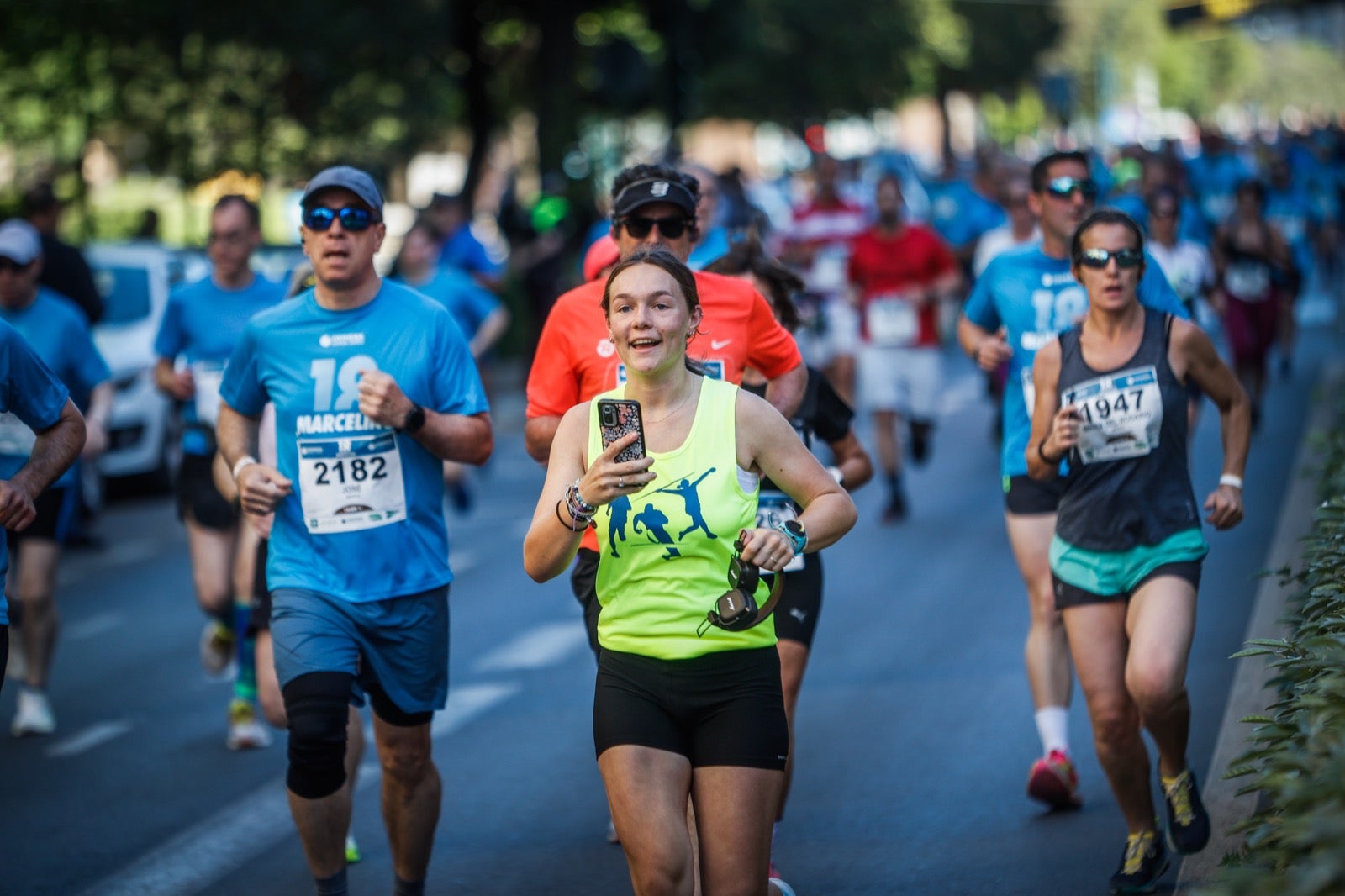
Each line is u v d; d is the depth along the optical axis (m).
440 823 19.19
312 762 14.72
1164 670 15.12
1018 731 21.66
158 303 45.44
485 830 18.89
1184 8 90.50
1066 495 16.34
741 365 16.39
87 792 20.97
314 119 68.38
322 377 15.72
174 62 65.88
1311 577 15.88
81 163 68.06
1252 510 34.38
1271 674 21.03
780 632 16.53
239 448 16.19
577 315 16.28
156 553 38.03
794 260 46.78
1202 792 17.91
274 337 15.88
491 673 26.03
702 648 12.34
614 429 12.27
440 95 73.44
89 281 35.94
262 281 24.16
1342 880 8.73
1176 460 16.06
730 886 12.21
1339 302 74.50
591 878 17.22
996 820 18.36
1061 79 117.88
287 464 15.79
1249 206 42.84
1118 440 15.98
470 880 17.28
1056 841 17.55
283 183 69.19
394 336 15.88
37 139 67.44
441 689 15.95
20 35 63.59
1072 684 19.91
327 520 15.55
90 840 19.12
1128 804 15.99
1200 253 33.88
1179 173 52.06
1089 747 20.89
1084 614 16.06
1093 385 16.11
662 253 12.67
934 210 56.84
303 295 16.16
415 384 15.84
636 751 12.26
